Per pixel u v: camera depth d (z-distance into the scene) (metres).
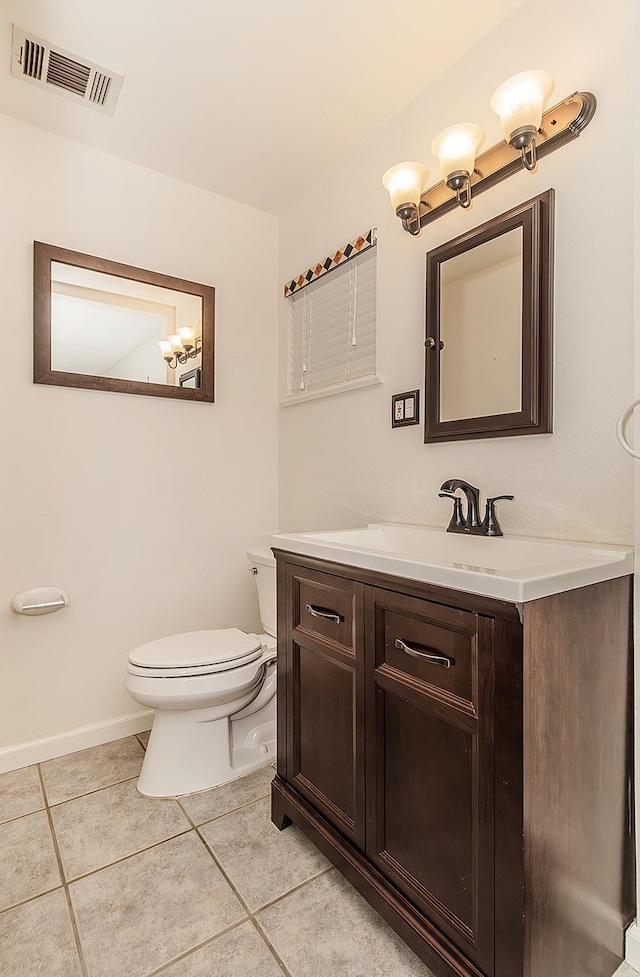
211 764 1.73
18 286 1.88
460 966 0.94
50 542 1.96
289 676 1.49
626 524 1.20
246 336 2.49
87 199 2.03
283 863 1.36
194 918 1.18
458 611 0.96
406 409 1.79
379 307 1.93
